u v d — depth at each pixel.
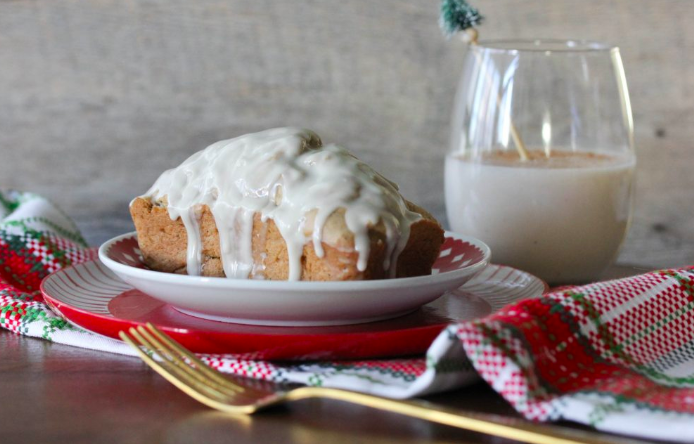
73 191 0.94
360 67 0.91
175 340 0.57
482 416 0.50
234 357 0.57
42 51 0.92
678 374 0.56
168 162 0.93
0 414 0.53
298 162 0.61
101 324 0.59
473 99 0.72
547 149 0.73
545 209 0.70
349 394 0.52
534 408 0.52
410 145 0.92
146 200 0.64
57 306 0.60
